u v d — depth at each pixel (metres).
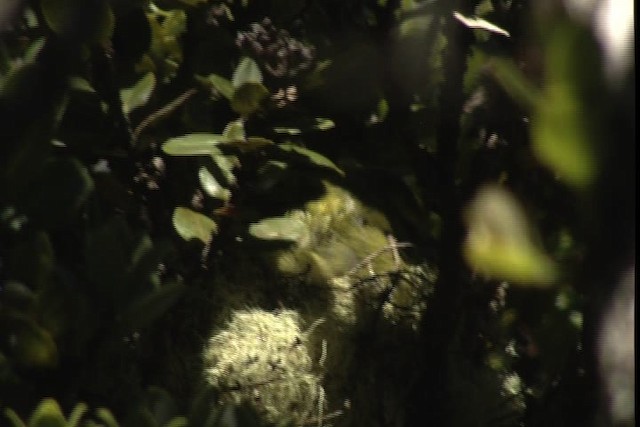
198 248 2.06
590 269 1.08
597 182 1.04
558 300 2.00
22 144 1.90
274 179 2.05
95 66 2.02
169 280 2.05
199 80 2.06
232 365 2.05
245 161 2.04
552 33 1.04
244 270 2.09
